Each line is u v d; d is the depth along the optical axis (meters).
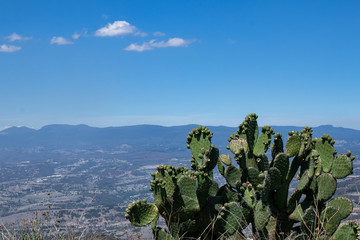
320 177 3.46
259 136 3.63
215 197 3.46
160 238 3.27
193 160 3.40
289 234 3.54
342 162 3.40
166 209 3.30
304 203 3.56
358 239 3.32
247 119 3.60
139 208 3.24
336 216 3.33
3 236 3.33
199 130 3.38
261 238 3.38
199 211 3.39
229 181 3.50
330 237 3.30
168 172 3.26
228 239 3.33
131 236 3.36
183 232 3.38
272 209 3.51
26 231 3.39
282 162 3.47
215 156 3.39
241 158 3.51
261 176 3.34
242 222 3.36
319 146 3.64
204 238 3.35
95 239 3.40
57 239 3.39
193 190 3.29
